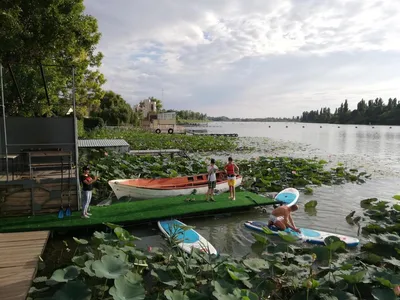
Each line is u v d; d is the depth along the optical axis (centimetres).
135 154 2025
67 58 1608
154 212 933
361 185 1598
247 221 981
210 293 485
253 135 6256
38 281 545
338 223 1000
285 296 550
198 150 2998
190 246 745
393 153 3052
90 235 832
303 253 704
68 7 1120
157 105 9769
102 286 510
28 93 1448
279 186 1462
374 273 541
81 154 1714
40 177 912
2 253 623
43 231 754
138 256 571
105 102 5897
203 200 1088
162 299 486
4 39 927
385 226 877
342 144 4141
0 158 1041
